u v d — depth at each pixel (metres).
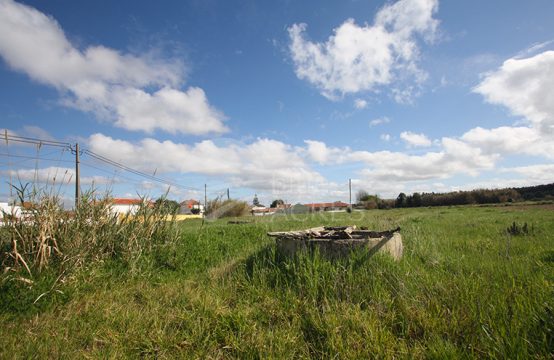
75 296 4.69
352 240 5.49
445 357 2.74
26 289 4.43
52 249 5.24
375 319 3.55
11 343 3.40
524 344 2.75
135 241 6.61
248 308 4.19
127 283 5.50
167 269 6.56
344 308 3.84
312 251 5.56
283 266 5.50
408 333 3.30
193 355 3.15
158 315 4.10
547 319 3.09
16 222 5.22
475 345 2.96
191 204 39.94
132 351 3.27
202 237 9.38
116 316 4.05
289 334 3.39
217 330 3.63
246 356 3.13
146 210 7.48
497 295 3.68
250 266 6.04
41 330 3.77
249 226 12.77
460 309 3.55
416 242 7.24
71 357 3.17
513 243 7.72
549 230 10.30
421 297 3.98
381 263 5.01
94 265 5.68
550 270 4.89
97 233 6.25
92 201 6.49
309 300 4.31
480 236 9.34
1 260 4.90
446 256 6.20
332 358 2.95
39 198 5.50
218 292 4.87
